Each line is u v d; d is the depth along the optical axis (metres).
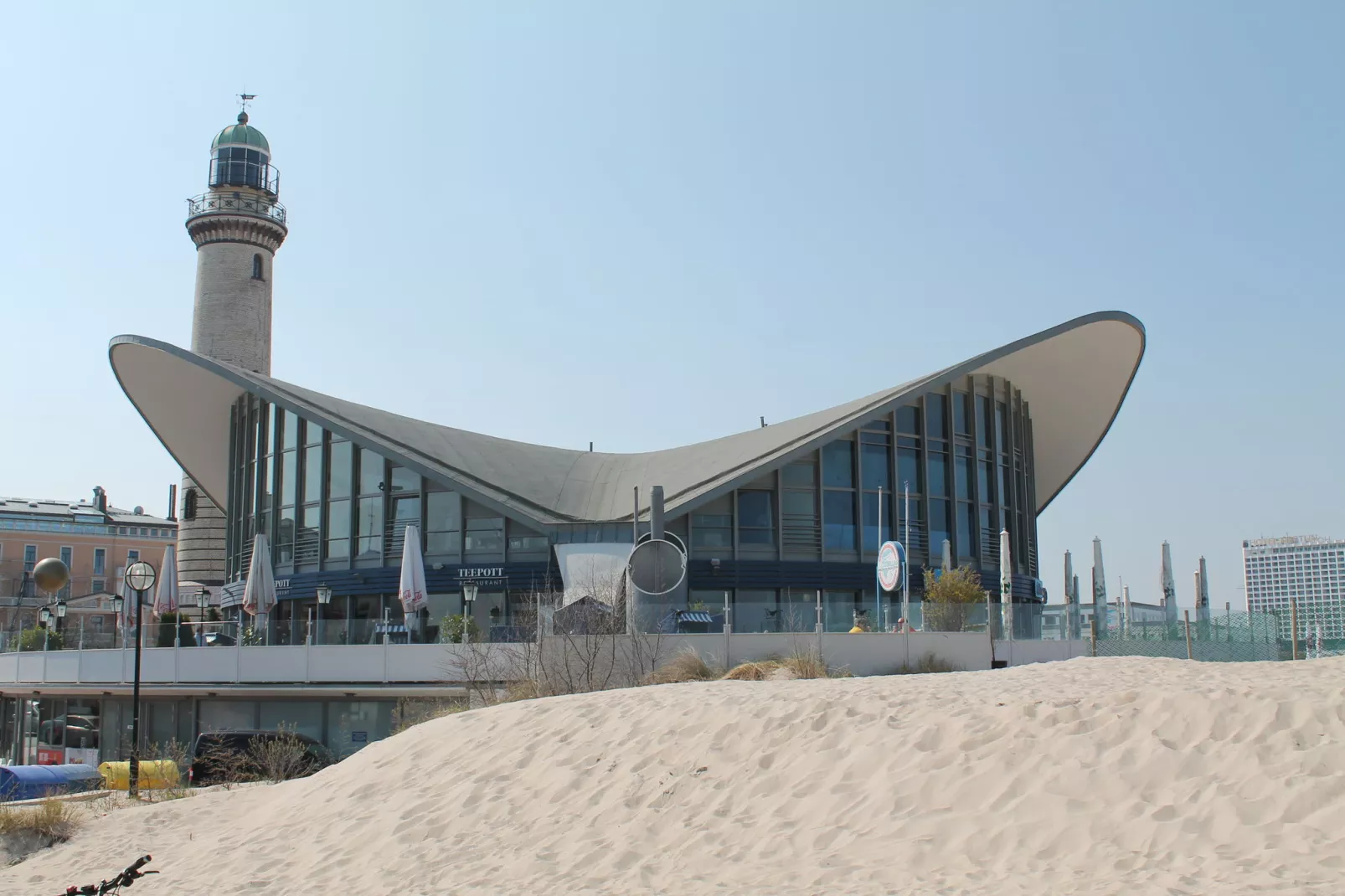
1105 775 10.42
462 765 14.99
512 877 11.27
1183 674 16.27
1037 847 9.60
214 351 56.50
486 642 27.83
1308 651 32.34
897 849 10.10
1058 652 30.92
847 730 12.86
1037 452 53.41
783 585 39.16
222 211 56.69
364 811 14.24
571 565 36.94
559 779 13.61
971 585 34.31
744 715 13.98
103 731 35.59
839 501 40.72
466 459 42.91
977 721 12.22
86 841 16.31
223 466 54.94
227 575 49.19
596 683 23.91
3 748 41.78
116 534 91.88
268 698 31.27
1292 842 8.71
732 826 11.41
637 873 10.76
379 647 29.45
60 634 36.03
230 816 16.95
